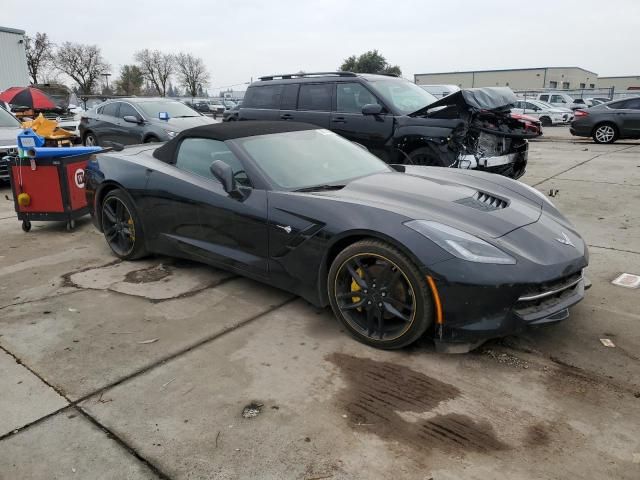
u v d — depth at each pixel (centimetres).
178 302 368
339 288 308
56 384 267
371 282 292
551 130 2062
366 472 203
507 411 239
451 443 219
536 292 272
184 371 278
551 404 244
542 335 309
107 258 472
